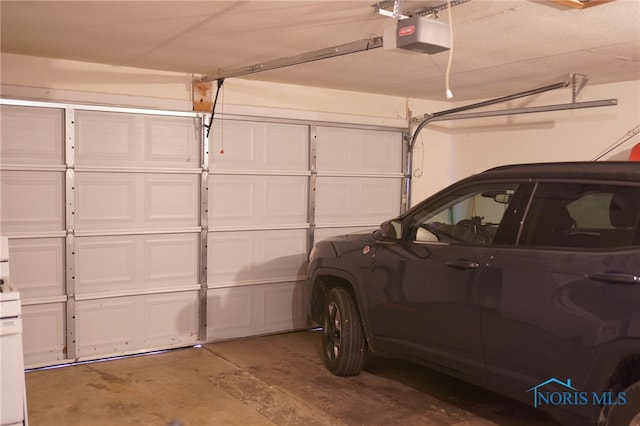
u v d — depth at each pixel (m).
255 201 6.79
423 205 4.75
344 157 7.43
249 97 6.69
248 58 5.55
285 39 4.74
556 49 4.95
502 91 7.32
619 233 3.38
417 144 8.17
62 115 5.64
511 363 3.79
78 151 5.73
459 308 4.13
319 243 5.91
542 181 3.93
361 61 5.53
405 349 4.66
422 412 4.64
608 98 6.52
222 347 6.45
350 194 7.52
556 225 3.73
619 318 3.21
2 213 5.42
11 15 4.13
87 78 5.77
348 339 5.29
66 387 5.13
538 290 3.62
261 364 5.85
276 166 6.90
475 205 4.38
